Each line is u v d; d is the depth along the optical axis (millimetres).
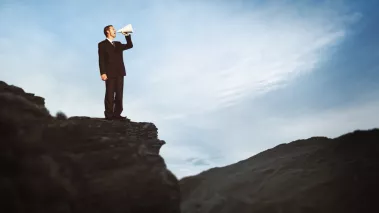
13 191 3740
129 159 5352
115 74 8453
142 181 5160
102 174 4969
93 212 4535
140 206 4961
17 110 5250
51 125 5383
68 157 4859
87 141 5398
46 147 4727
